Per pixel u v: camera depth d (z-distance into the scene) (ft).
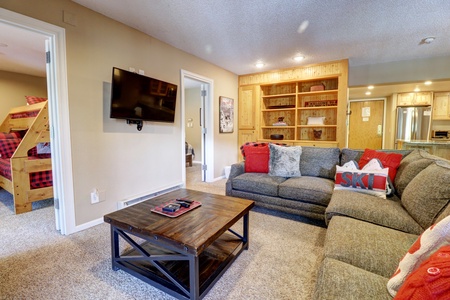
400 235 4.35
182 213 5.56
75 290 4.93
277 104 16.99
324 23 8.98
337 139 13.94
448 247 2.35
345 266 3.43
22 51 11.08
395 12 8.14
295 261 6.00
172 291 4.64
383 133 23.43
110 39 8.48
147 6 7.70
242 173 10.36
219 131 15.38
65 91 7.23
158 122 10.66
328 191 7.89
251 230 7.80
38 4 6.57
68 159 7.39
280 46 11.39
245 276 5.41
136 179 9.72
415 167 6.24
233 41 10.77
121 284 5.13
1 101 14.82
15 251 6.47
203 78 13.52
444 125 20.83
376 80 14.39
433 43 11.03
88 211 8.03
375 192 6.79
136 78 9.01
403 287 2.30
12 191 9.57
